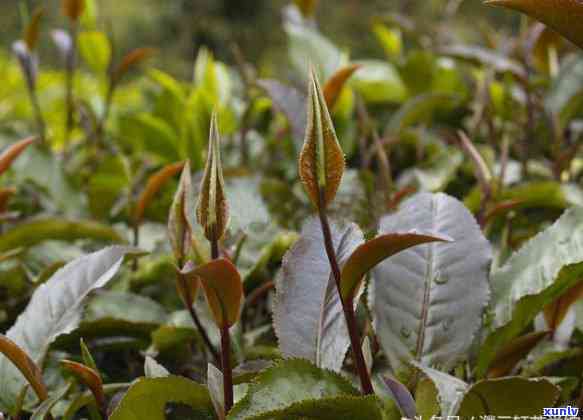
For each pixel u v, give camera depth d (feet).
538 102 1.90
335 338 1.11
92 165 2.23
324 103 0.96
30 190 2.03
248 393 1.03
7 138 2.10
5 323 1.54
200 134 2.15
